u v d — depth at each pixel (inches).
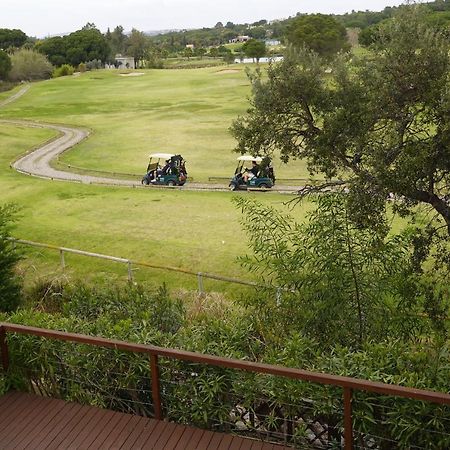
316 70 439.8
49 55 5718.5
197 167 1590.8
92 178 1461.6
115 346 240.5
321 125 460.4
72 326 283.7
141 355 253.0
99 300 371.9
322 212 341.1
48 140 2076.8
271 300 353.1
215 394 240.1
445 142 341.7
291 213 954.1
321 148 414.0
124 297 374.3
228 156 1718.8
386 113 394.6
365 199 360.5
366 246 333.1
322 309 309.4
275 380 226.4
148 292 433.4
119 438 236.8
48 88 3841.0
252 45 4749.0
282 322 324.2
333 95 431.2
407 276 356.2
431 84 368.5
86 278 648.4
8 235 541.3
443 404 197.2
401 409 207.5
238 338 281.9
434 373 223.5
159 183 1344.7
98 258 715.4
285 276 333.4
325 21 3690.9
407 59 381.1
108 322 292.5
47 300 578.9
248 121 475.8
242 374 234.7
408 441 213.5
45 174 1507.1
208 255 705.6
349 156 423.2
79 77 4429.1
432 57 377.7
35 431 243.8
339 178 442.9
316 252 327.0
